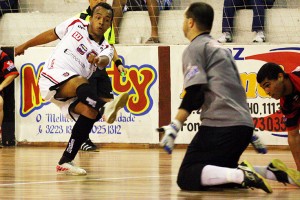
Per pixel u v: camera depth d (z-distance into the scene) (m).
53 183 9.55
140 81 17.64
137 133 17.64
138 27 19.14
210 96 8.57
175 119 8.15
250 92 17.06
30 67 18.20
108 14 11.11
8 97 18.30
